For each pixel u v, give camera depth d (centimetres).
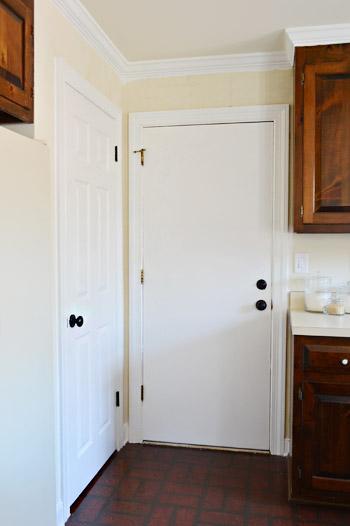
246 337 276
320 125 232
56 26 196
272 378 273
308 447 217
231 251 275
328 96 231
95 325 243
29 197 146
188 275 281
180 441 286
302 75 232
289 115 265
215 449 281
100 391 252
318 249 265
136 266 285
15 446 138
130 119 280
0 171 130
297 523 208
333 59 229
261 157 269
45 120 187
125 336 288
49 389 161
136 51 257
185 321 282
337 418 215
